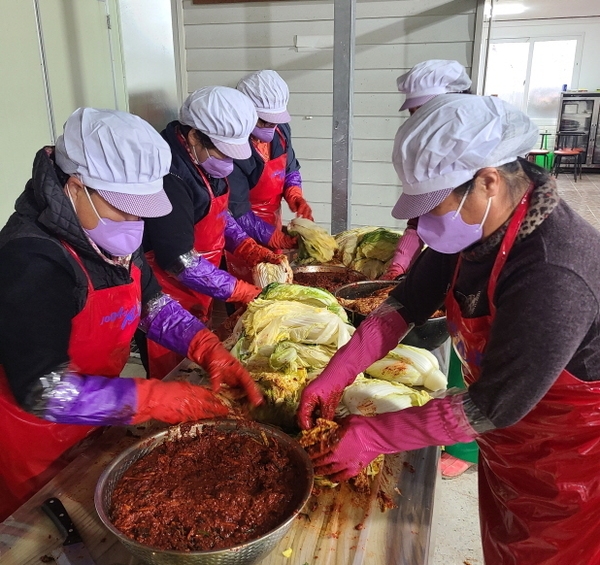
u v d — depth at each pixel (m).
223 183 2.79
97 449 1.63
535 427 1.38
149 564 1.13
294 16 4.79
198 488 1.33
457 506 2.65
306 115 5.08
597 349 1.24
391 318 1.69
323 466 1.40
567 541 1.43
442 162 1.18
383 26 4.60
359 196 5.18
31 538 1.31
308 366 1.80
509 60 14.97
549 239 1.15
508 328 1.17
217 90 2.42
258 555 1.14
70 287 1.48
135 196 1.44
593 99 13.70
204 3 4.91
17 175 3.43
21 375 1.36
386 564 1.26
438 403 1.33
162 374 2.79
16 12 3.23
